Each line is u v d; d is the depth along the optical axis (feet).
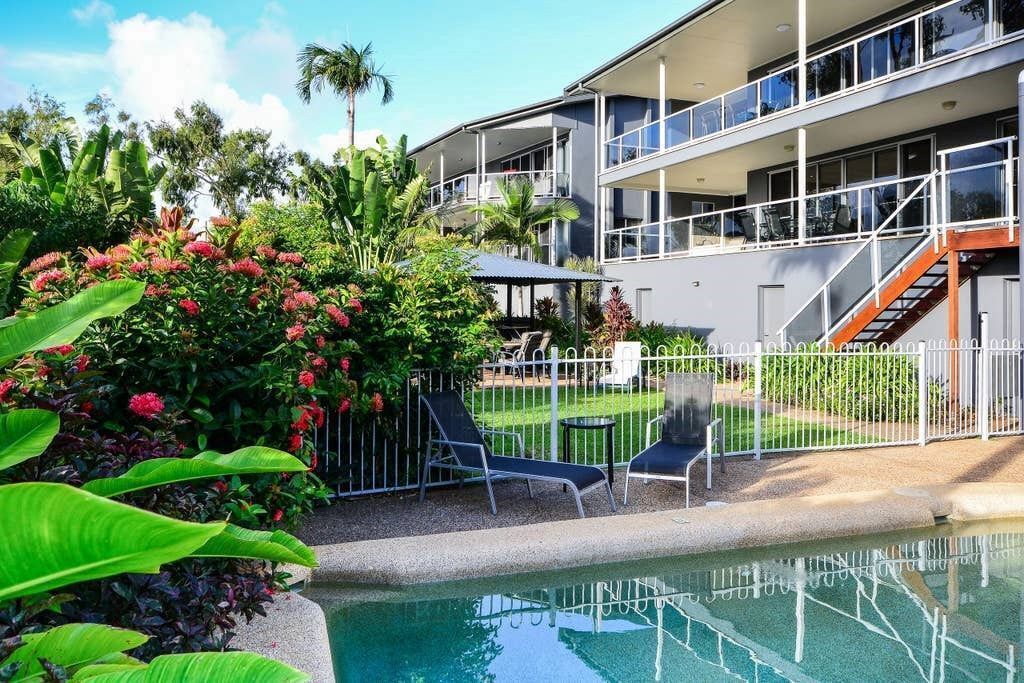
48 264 16.24
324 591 16.10
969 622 14.83
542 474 20.61
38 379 10.80
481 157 93.71
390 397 21.70
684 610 15.57
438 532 19.66
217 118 131.44
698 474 26.43
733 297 57.47
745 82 72.74
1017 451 30.04
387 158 63.67
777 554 18.78
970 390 34.27
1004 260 40.27
